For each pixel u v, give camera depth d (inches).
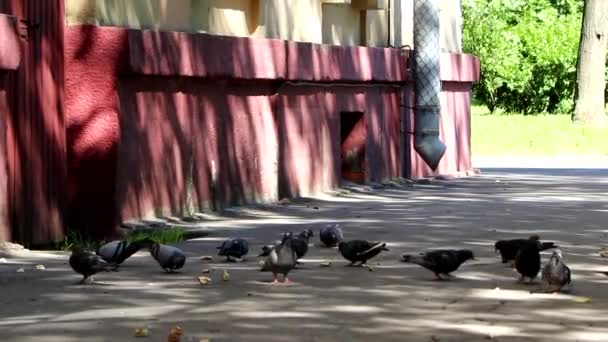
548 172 1530.5
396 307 556.7
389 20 1300.4
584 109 2133.4
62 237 824.3
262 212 994.7
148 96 888.9
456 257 635.5
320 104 1138.7
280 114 1069.1
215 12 995.9
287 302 566.9
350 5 1235.2
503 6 2566.4
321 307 555.2
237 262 703.1
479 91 2672.2
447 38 1433.3
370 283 624.1
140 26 895.1
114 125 844.6
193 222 917.2
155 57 872.3
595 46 2128.4
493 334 498.6
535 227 887.1
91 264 621.3
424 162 1343.5
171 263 656.4
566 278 595.5
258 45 1010.1
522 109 2642.7
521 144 1974.7
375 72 1214.9
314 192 1127.6
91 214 844.0
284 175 1077.8
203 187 960.3
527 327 512.7
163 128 906.1
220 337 489.1
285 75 1048.2
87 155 844.0
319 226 892.0
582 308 555.8
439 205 1063.6
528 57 2573.8
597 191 1225.4
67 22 846.5
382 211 1010.1
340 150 1184.2
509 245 682.2
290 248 624.7
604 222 922.7
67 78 843.4
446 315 538.3
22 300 571.5
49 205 808.9
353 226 891.4
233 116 1000.2
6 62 719.7
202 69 931.3
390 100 1273.4
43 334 493.4
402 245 780.6
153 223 879.7
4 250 735.7
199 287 609.0
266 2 1064.8
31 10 784.3
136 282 625.3
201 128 956.6
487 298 581.0
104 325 511.8
